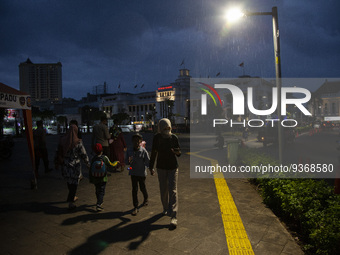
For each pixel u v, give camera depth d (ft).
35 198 17.39
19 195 18.17
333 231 8.93
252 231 11.50
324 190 12.78
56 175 25.77
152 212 14.17
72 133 14.94
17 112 169.07
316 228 10.09
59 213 14.21
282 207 13.10
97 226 12.27
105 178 14.62
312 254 9.56
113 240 10.75
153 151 13.34
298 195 12.46
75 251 9.87
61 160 14.73
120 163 25.98
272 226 12.03
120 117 281.54
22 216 13.78
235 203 15.60
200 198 16.74
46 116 282.97
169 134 13.24
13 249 10.11
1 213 14.28
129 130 212.43
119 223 12.62
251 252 9.63
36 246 10.34
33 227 12.25
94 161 14.40
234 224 12.28
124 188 19.67
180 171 26.53
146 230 11.75
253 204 15.39
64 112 485.56
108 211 14.47
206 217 13.28
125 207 15.15
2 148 38.11
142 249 9.95
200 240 10.68
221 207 14.85
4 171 28.35
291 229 12.06
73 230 11.84
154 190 18.98
